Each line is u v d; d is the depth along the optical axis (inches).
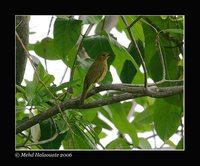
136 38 479.2
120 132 502.0
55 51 475.8
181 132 446.9
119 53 458.0
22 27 430.9
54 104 407.5
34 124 381.1
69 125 388.8
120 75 474.6
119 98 379.6
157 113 473.7
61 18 416.8
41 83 379.2
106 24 484.4
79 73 442.3
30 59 388.5
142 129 545.0
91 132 451.5
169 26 464.1
